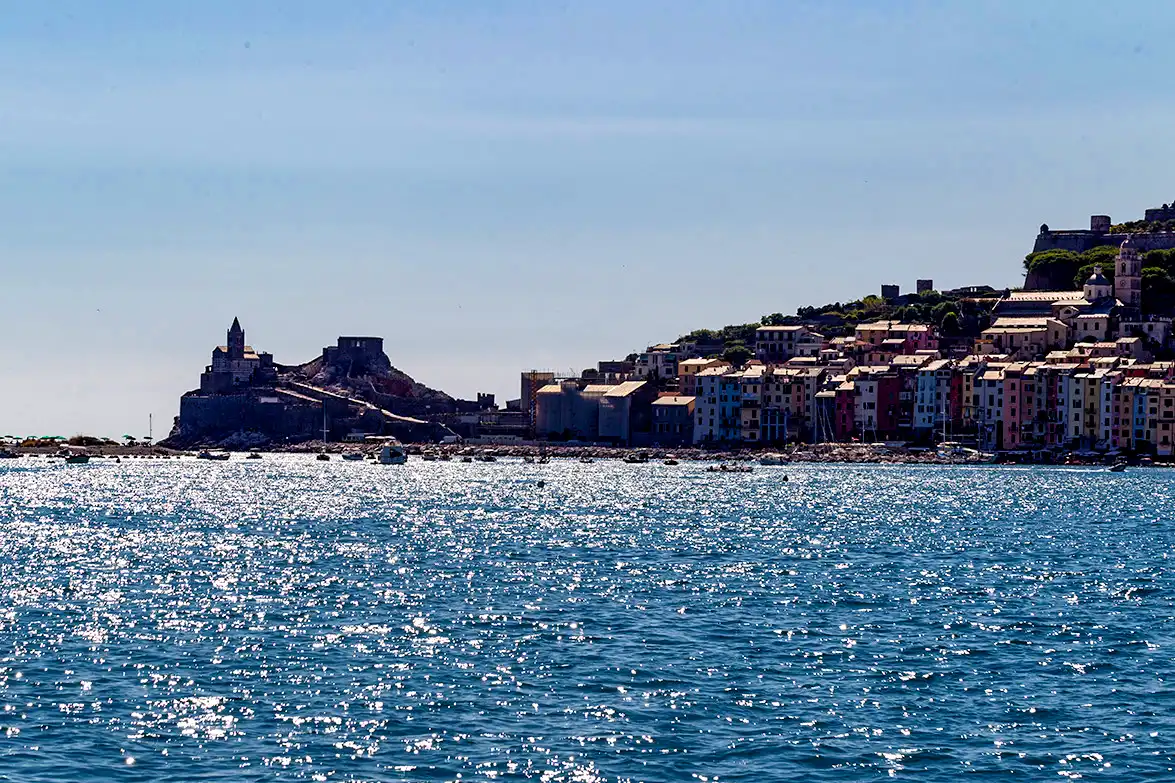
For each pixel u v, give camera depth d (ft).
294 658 492.13
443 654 499.10
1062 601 620.49
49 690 444.55
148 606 605.31
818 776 366.43
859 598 625.82
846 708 426.92
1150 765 376.27
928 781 363.97
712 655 497.46
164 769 369.71
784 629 547.08
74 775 364.58
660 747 387.96
